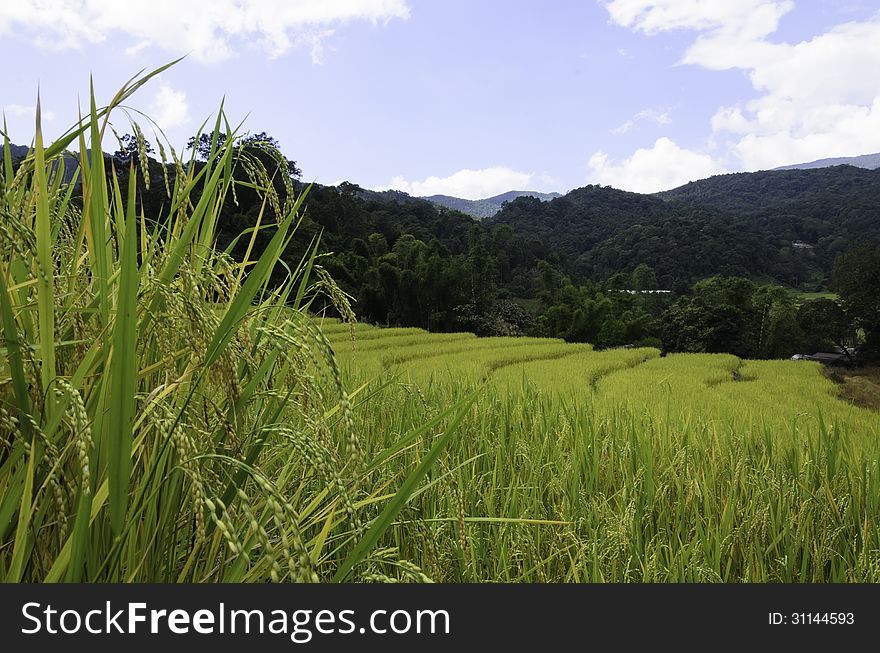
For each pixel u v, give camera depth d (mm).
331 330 24766
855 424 10320
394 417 4172
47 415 1056
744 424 6086
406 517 2139
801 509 3227
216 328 1246
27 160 1179
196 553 1354
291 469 1618
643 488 3641
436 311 72375
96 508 1015
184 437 1020
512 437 4504
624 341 74000
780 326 63688
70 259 1459
